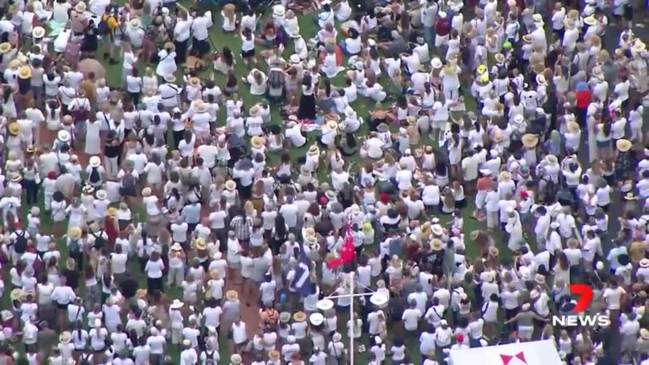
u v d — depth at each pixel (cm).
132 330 6688
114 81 7644
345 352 6812
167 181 7175
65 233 7088
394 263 6869
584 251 7031
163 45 7662
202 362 6706
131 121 7306
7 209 7000
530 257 6975
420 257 6919
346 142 7438
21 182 7112
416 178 7275
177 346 6794
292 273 6862
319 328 6750
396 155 7394
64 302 6762
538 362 6581
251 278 6981
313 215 7025
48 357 6700
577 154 7469
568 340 6781
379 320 6806
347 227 7019
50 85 7406
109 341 6719
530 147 7338
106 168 7250
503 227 7225
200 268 6869
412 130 7450
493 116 7475
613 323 6881
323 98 7588
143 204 7106
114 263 6900
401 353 6788
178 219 7044
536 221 7112
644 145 7488
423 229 6975
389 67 7688
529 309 6850
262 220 7031
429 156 7300
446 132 7394
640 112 7519
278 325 6762
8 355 6644
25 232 6881
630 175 7356
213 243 6950
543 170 7275
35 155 7138
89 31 7669
